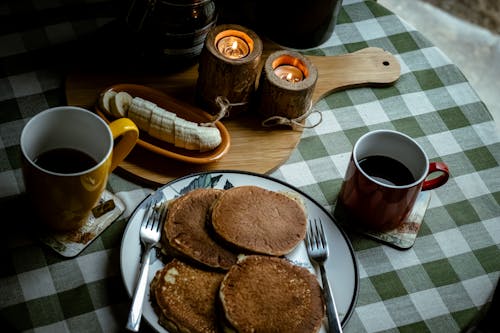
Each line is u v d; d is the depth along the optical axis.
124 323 0.82
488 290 0.90
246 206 0.86
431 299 0.88
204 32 1.01
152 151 0.94
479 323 0.90
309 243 0.87
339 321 0.82
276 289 0.80
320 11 1.06
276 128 1.01
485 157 1.03
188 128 0.94
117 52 1.05
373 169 0.91
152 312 0.80
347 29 1.15
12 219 0.87
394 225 0.92
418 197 0.96
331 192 0.96
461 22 1.81
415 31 1.16
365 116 1.05
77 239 0.87
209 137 0.94
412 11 1.80
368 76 1.08
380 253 0.91
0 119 0.96
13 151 0.93
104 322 0.82
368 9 1.18
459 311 0.88
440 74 1.11
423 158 0.88
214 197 0.87
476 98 1.09
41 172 0.78
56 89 1.00
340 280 0.86
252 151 0.98
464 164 1.02
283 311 0.79
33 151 0.84
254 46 0.98
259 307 0.79
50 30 1.05
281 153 0.98
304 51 1.11
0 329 0.81
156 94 0.99
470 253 0.93
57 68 1.02
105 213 0.89
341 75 1.08
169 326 0.79
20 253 0.85
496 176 1.01
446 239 0.94
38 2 1.07
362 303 0.87
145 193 0.93
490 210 0.97
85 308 0.82
